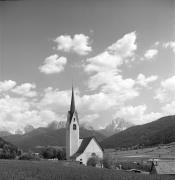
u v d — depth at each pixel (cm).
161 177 2755
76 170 3128
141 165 5312
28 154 6116
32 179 2262
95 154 6544
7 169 2839
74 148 6775
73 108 6975
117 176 2700
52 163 4350
